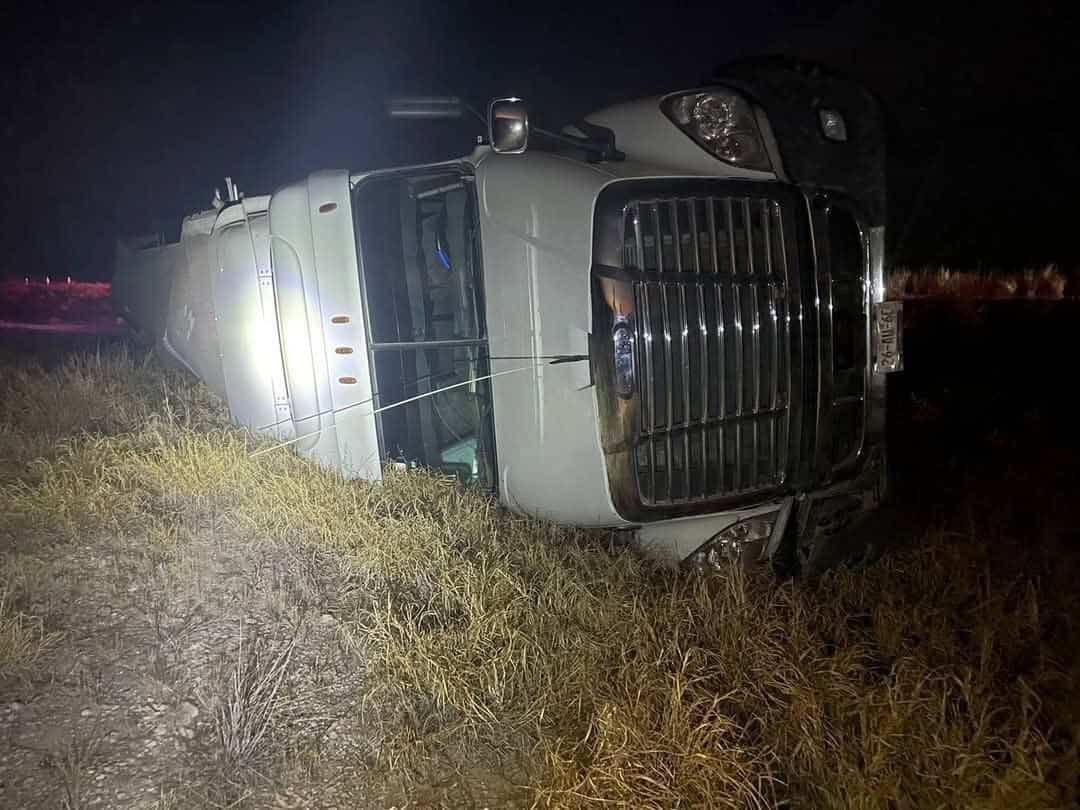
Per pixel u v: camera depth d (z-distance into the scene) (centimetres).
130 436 577
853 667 373
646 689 354
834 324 466
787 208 447
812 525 482
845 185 468
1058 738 351
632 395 421
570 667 377
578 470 453
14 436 570
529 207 451
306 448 562
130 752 316
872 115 475
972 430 761
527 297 456
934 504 588
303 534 471
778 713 354
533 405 462
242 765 318
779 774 329
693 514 441
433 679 360
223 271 605
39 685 339
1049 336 1043
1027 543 527
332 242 525
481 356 518
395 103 505
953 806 304
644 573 470
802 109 462
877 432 490
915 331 1105
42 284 1486
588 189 429
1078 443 715
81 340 1005
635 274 421
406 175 513
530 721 352
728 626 407
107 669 353
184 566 426
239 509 486
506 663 374
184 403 679
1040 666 384
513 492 493
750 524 476
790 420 449
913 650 398
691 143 457
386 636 383
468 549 462
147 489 505
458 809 311
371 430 536
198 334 696
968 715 351
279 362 579
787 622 416
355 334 527
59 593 396
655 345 425
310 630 395
